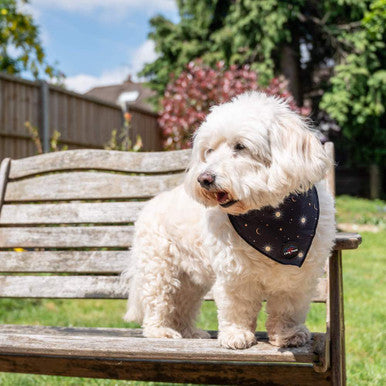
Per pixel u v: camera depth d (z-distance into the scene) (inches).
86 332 106.7
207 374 95.7
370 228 430.3
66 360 99.9
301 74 619.5
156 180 125.2
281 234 83.4
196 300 117.4
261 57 572.7
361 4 528.1
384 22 339.3
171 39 602.2
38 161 134.0
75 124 360.2
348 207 522.9
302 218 83.7
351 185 650.8
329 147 119.5
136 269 112.2
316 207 85.4
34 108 317.7
